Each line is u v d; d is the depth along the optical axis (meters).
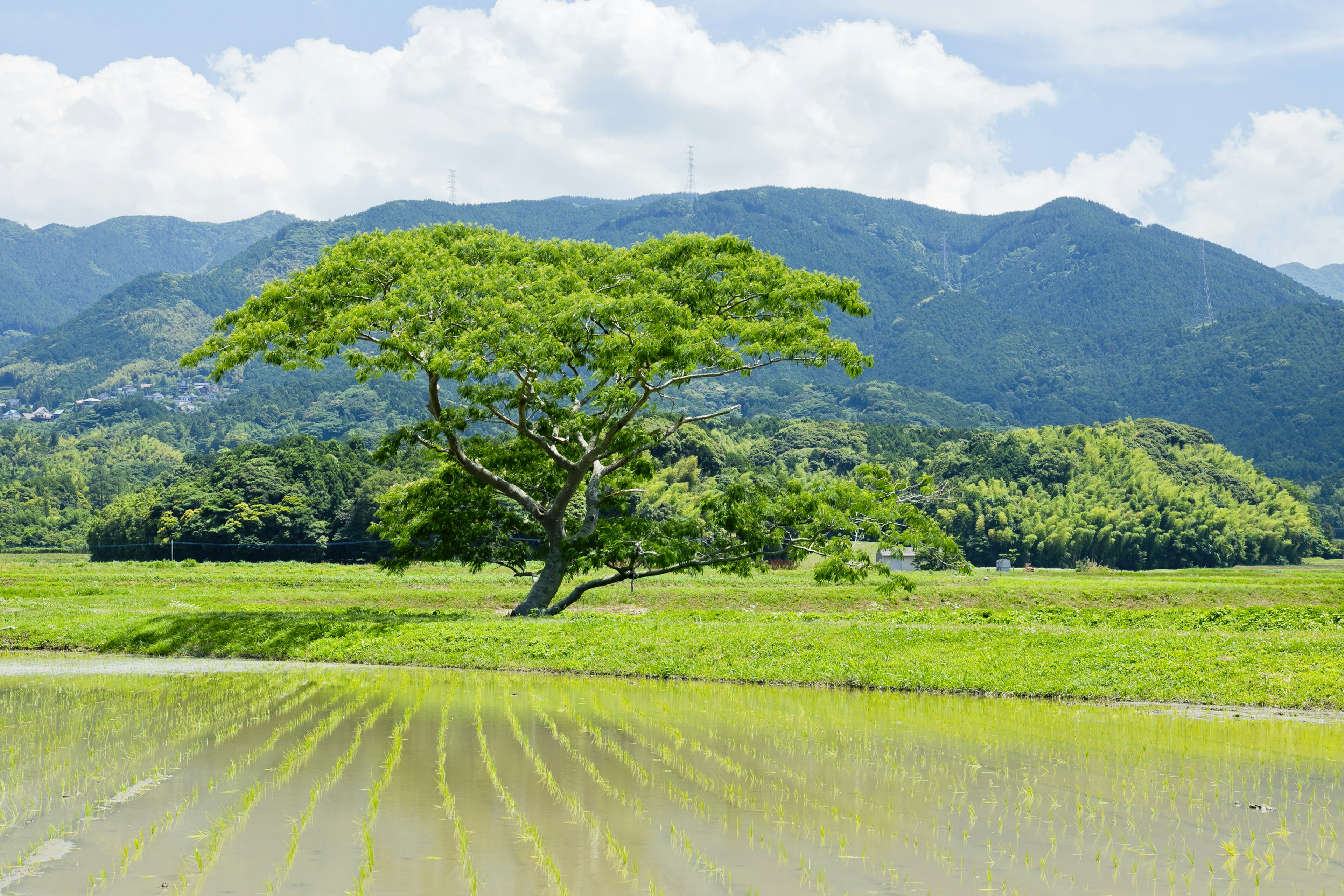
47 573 54.72
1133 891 9.15
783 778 13.23
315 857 9.81
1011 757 14.78
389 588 47.38
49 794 12.18
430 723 17.09
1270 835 10.95
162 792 12.27
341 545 94.06
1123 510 110.31
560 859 9.80
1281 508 124.00
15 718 17.56
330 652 27.08
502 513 35.41
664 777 13.23
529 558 36.25
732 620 33.22
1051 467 120.31
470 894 8.81
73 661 26.83
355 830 10.72
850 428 158.62
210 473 100.12
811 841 10.48
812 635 26.14
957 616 35.66
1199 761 14.62
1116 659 23.22
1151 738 16.42
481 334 28.31
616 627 27.36
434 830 10.70
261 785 12.65
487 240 33.22
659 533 33.38
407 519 35.75
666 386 31.80
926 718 18.28
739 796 12.28
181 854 9.92
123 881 9.14
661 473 103.81
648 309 29.02
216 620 30.42
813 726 17.16
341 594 44.19
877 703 20.09
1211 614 35.59
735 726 17.08
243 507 92.69
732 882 9.23
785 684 23.03
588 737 15.97
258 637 28.62
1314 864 9.95
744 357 30.84
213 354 31.05
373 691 21.11
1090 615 36.16
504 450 35.03
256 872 9.38
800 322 30.92
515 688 21.69
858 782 13.05
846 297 31.78
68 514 152.62
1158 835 10.88
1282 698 20.30
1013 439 126.88
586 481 37.09
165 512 95.44
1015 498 112.56
